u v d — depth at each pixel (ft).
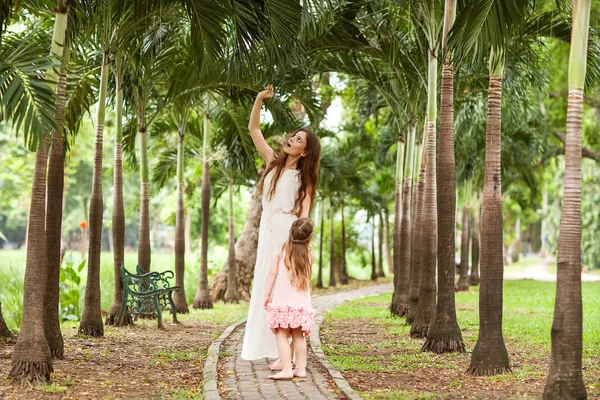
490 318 22.56
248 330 21.83
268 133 50.42
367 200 82.99
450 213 27.66
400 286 44.11
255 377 20.56
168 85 39.99
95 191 30.55
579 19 17.22
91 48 34.06
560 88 84.43
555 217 127.65
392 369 23.30
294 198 21.80
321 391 18.52
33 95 17.42
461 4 27.25
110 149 108.68
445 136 27.50
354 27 35.73
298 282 20.29
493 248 22.48
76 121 35.22
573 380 16.96
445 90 27.53
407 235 44.52
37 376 19.10
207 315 43.11
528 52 36.78
